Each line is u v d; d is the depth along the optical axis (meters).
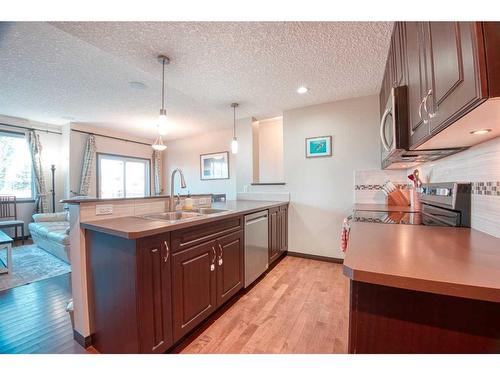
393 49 1.56
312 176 3.20
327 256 3.11
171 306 1.39
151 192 5.94
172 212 2.05
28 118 4.23
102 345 1.43
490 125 0.77
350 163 2.94
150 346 1.25
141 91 2.97
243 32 1.61
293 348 1.48
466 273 0.61
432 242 0.95
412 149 1.24
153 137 5.77
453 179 1.43
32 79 2.63
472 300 0.62
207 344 1.52
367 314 0.71
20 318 1.84
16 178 4.38
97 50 2.08
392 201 2.56
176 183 5.93
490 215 1.06
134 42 1.72
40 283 2.48
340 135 3.00
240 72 2.20
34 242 4.04
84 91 2.98
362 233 1.15
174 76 2.28
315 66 2.09
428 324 0.65
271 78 2.34
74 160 4.62
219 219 1.80
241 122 3.84
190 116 3.98
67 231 3.06
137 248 1.19
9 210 4.25
